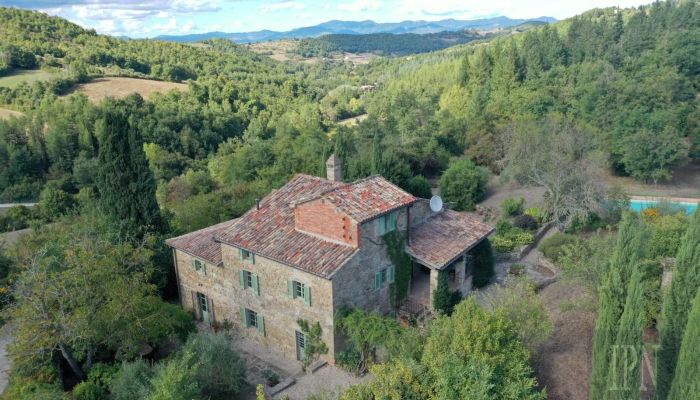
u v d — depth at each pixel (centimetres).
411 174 6506
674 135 6344
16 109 9750
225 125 10312
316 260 2786
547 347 2772
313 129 8731
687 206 5556
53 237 4194
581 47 11331
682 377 1783
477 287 3666
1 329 3058
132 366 2584
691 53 8538
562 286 3556
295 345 3016
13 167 8062
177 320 3206
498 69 10594
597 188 4822
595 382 2017
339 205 2830
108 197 4038
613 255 1988
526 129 6334
